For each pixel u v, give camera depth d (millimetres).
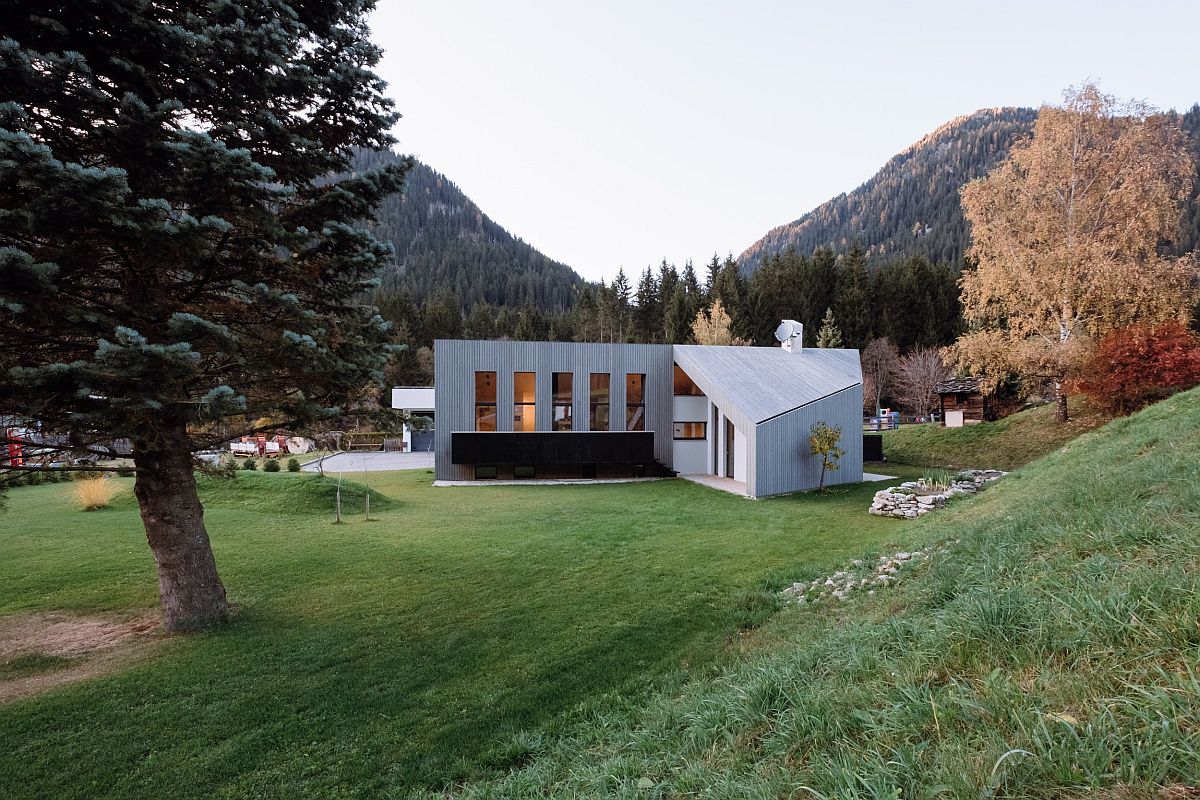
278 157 6652
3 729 4422
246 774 3912
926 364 41938
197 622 6559
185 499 6613
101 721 4547
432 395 40062
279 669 5480
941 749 1979
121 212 4695
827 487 18312
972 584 3984
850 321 54125
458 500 16391
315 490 15180
